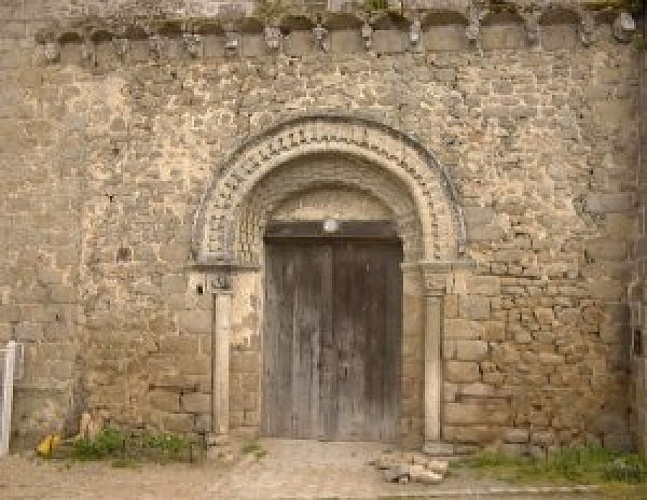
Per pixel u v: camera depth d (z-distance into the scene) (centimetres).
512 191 920
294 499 762
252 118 967
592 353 896
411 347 946
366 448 965
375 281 1007
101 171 992
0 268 1003
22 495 775
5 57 1024
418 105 941
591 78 917
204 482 827
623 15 893
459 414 907
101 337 976
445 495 767
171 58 988
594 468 827
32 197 1003
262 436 1007
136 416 960
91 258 987
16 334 992
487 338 911
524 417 900
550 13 910
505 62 933
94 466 893
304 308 1016
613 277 899
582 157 912
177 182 975
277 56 968
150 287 971
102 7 1012
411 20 932
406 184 937
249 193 967
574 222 909
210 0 991
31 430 977
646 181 856
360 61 955
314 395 1006
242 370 977
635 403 866
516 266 913
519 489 774
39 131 1009
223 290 957
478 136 930
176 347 960
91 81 1004
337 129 948
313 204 998
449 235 922
